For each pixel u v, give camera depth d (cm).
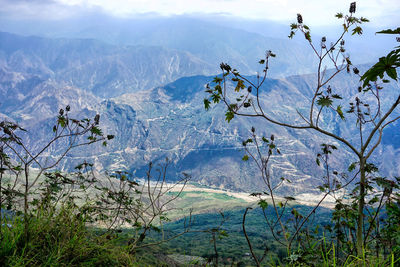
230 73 337
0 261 274
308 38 356
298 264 332
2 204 316
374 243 374
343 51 352
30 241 302
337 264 336
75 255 308
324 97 340
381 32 232
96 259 316
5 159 362
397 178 359
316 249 340
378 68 255
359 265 316
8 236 294
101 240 342
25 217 309
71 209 344
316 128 341
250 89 339
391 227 362
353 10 343
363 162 367
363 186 363
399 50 243
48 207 336
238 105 339
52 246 309
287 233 362
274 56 335
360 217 358
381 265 315
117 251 340
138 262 359
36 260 291
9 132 363
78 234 323
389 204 355
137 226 380
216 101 341
